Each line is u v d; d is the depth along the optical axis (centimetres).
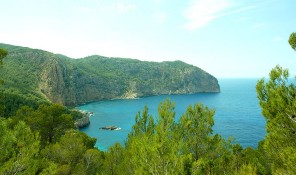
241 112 15725
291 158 1054
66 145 2638
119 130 10750
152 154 1370
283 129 1193
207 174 1661
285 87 1216
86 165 2544
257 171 2147
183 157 1384
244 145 7969
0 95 2148
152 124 1827
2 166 1107
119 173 2017
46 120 3431
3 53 1891
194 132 1833
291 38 1201
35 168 1215
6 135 1179
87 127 11306
